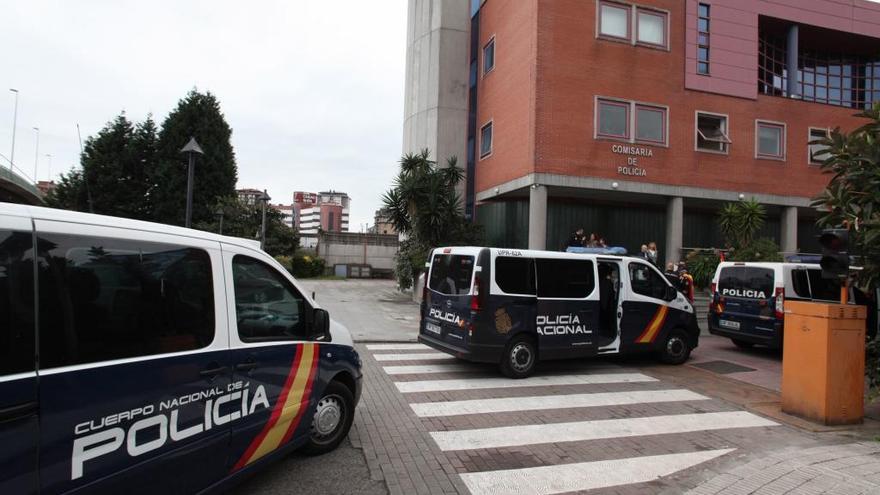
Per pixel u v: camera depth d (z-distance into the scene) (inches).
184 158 1160.2
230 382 134.0
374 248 1280.8
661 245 807.1
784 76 829.2
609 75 681.6
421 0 946.1
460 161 893.2
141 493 109.1
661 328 352.2
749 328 390.3
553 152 655.8
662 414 242.5
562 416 233.8
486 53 834.8
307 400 165.3
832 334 231.5
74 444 96.6
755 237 802.8
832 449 195.8
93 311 103.7
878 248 239.5
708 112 729.0
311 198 4741.6
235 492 150.2
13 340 89.8
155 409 112.6
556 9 663.1
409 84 997.8
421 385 281.1
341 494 151.2
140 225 118.4
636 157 689.0
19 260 92.8
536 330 305.3
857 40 842.8
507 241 767.7
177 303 122.4
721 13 740.7
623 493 158.7
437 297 326.3
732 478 167.3
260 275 152.9
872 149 249.6
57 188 1176.2
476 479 165.0
